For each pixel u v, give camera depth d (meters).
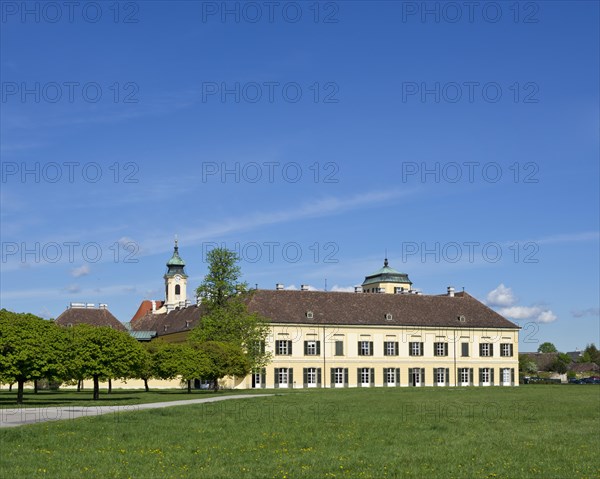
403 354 140.00
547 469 29.92
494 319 147.00
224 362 104.19
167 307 168.62
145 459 30.95
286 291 139.00
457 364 142.88
